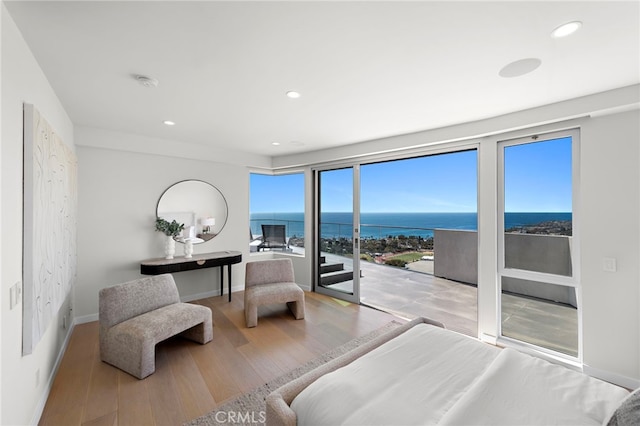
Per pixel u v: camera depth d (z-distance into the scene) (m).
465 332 3.25
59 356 2.47
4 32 1.29
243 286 4.88
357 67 1.84
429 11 1.30
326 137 3.67
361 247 4.34
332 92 2.24
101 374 2.31
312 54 1.69
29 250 1.55
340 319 3.59
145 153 3.78
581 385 1.27
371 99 2.37
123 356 2.34
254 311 3.32
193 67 1.85
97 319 3.45
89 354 2.63
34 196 1.58
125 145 3.54
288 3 1.25
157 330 2.38
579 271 2.42
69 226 2.64
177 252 4.13
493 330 2.90
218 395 2.07
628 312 2.15
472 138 3.01
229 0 1.24
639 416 0.90
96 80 2.04
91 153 3.41
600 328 2.27
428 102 2.42
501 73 1.90
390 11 1.31
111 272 3.56
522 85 2.08
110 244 3.55
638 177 2.12
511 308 2.87
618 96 2.10
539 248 2.68
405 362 1.49
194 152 4.15
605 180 2.24
